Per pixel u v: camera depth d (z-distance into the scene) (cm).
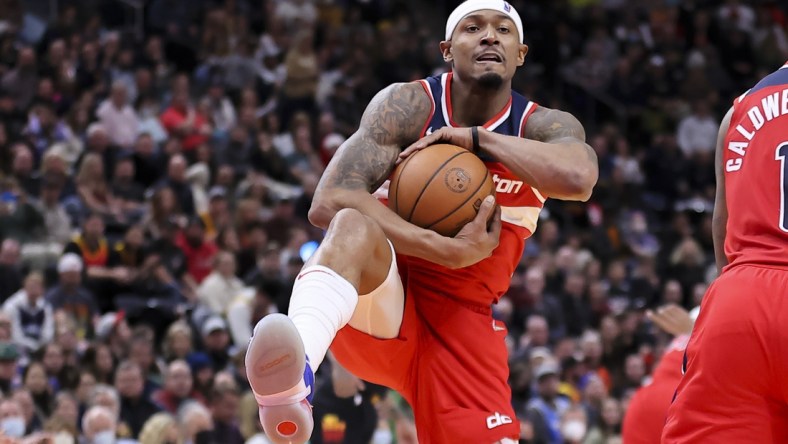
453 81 381
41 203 1103
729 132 327
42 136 1246
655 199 1541
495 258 379
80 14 1520
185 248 1095
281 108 1438
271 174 1302
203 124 1348
